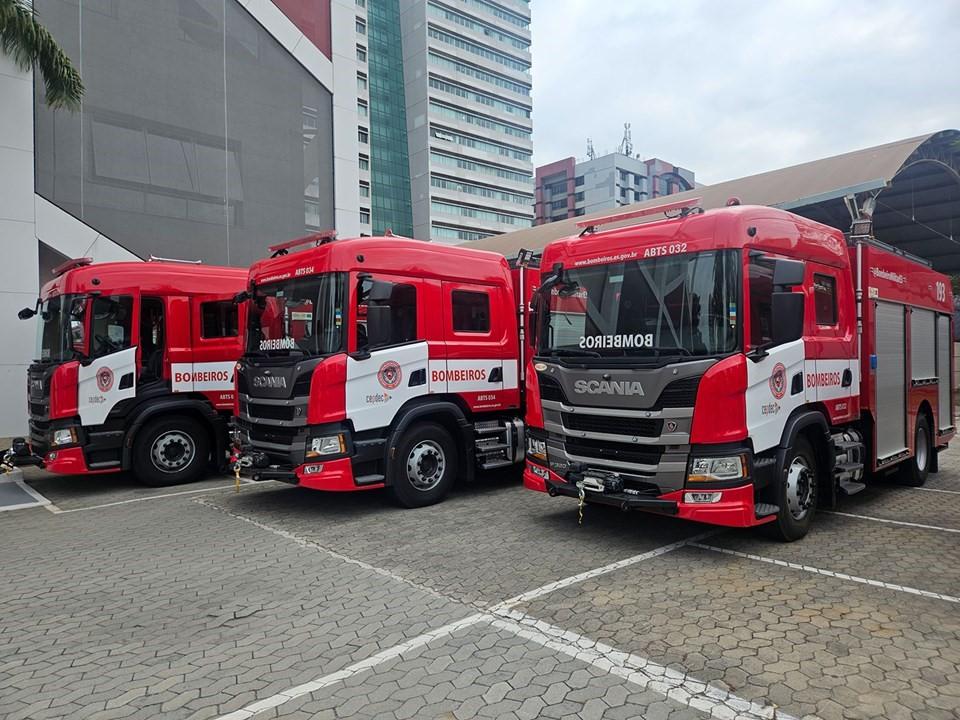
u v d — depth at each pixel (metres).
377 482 7.45
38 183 14.47
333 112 19.94
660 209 6.25
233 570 5.68
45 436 9.02
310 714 3.32
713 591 4.88
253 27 18.12
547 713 3.27
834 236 6.89
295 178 18.95
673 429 5.51
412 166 85.75
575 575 5.30
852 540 6.19
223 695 3.55
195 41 16.95
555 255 6.72
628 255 6.10
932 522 6.88
